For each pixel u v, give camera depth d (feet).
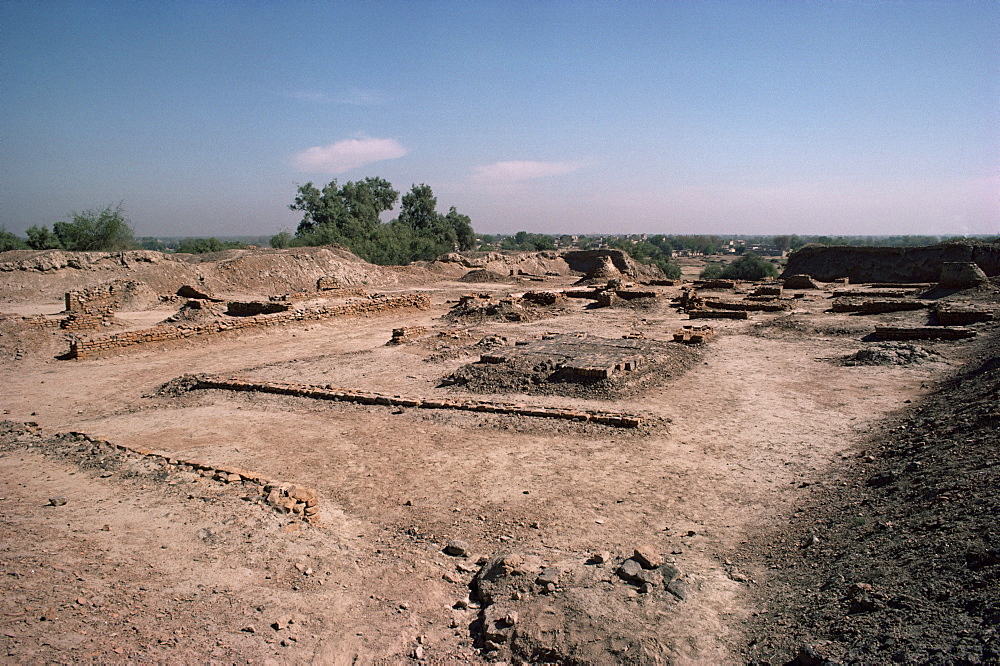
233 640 17.83
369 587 22.68
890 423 41.47
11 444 37.88
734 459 36.76
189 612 19.06
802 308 105.40
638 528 27.86
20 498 28.43
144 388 58.03
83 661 15.52
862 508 27.02
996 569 17.03
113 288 107.45
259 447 39.65
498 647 18.74
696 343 74.28
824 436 40.24
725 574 22.95
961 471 26.40
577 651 17.74
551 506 30.42
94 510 27.02
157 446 39.86
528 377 54.44
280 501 28.71
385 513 29.94
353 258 174.40
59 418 48.62
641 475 34.37
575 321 98.58
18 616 17.03
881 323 82.07
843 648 15.93
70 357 69.82
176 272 133.08
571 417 43.83
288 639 18.44
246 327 85.35
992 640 13.97
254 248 186.80
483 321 97.35
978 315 74.18
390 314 108.27
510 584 22.04
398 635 19.63
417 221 294.46
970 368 51.37
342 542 26.12
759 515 29.07
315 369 63.77
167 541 24.11
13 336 72.79
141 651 16.51
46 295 117.19
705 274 244.83
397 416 45.98
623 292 122.11
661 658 17.19
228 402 50.75
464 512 29.91
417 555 25.55
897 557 20.58
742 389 53.16
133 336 73.67
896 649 15.10
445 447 39.24
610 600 20.07
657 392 52.19
